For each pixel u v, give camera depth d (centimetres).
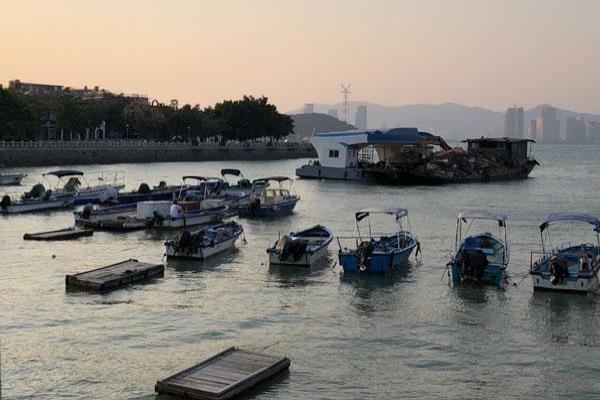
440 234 6250
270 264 4697
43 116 18875
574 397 2545
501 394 2569
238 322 3409
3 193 9400
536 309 3659
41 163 14950
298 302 3794
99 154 16400
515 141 14075
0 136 15125
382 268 4438
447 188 11400
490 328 3338
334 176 12638
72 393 2534
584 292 3916
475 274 4153
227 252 5228
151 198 8000
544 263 4262
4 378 2662
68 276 4031
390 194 10175
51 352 2948
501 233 6312
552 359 2920
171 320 3425
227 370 2572
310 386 2606
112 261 4850
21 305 3650
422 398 2528
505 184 12588
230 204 7712
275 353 2966
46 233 5872
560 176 15575
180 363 2838
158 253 5175
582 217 4547
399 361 2889
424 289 4097
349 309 3666
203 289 4056
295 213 7794
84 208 6612
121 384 2614
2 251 5209
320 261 4875
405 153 13062
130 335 3184
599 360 2908
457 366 2841
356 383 2650
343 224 6881
